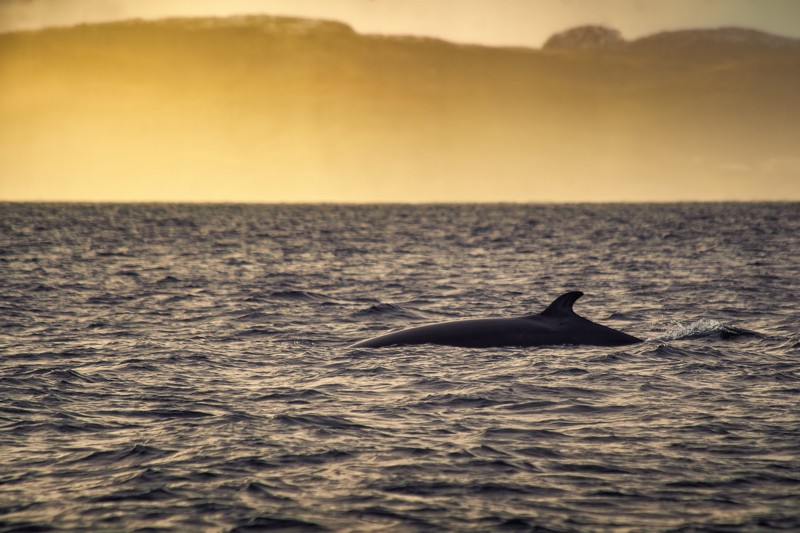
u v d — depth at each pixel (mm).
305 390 65062
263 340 90812
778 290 139500
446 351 79438
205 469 46344
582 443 50938
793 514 39812
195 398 62469
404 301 130125
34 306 117562
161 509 40812
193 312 114125
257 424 55188
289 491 43188
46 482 44312
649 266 193750
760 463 46875
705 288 144375
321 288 149375
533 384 66438
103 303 123125
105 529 38531
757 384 66312
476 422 55719
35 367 73312
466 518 39812
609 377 68812
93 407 59625
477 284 157750
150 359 77938
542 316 85812
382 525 39062
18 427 54312
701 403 60406
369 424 55312
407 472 45875
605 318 109750
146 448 49938
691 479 44500
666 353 78250
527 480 44625
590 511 40500
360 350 81438
